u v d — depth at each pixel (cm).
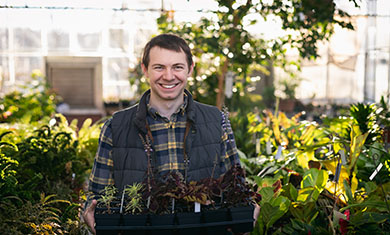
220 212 169
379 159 249
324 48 1122
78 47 1338
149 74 196
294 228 198
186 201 172
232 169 174
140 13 1183
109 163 202
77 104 1418
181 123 203
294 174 259
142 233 166
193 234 168
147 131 196
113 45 1347
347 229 194
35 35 1311
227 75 569
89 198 195
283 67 588
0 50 1296
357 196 226
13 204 237
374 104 300
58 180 338
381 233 192
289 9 509
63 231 225
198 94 639
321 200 227
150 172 183
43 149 336
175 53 191
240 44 556
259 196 182
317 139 361
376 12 732
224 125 207
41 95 804
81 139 463
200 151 199
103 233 166
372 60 1012
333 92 1207
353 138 235
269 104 1256
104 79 1359
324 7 504
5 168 257
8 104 711
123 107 1300
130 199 179
